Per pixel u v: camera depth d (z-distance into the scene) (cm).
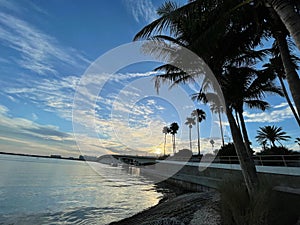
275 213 406
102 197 1184
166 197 1301
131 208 952
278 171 812
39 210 870
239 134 574
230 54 601
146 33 403
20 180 1631
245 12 482
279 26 520
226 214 431
